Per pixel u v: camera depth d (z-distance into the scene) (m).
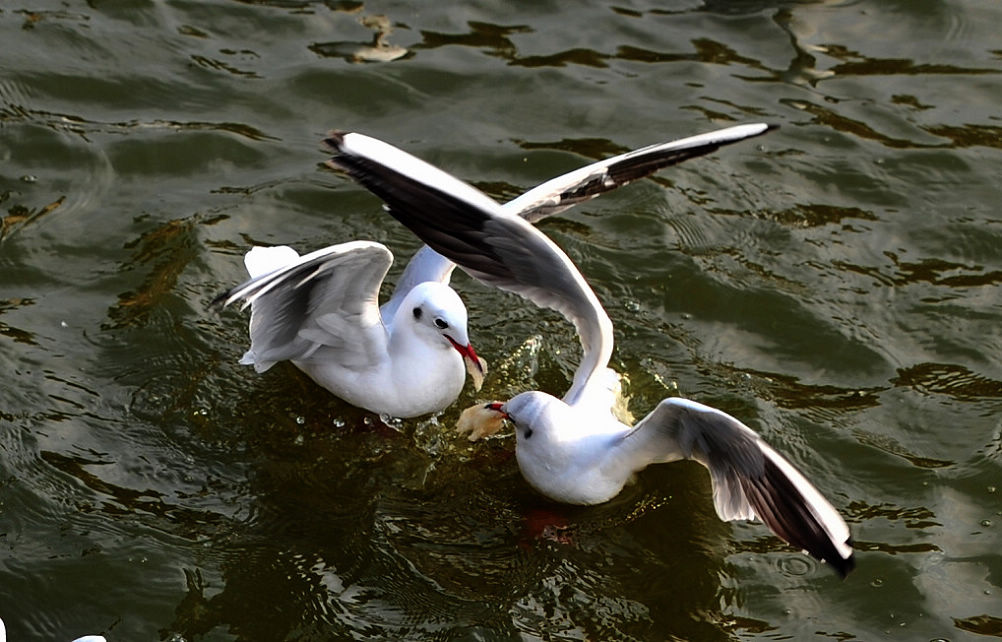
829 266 11.51
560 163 12.44
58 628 8.04
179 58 13.28
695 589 8.65
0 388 9.63
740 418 9.91
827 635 8.32
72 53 13.11
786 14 14.70
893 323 10.95
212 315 10.50
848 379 10.42
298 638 8.06
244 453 9.50
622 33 14.30
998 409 10.12
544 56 13.87
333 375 9.90
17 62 12.87
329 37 13.84
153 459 9.33
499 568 8.71
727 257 11.53
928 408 10.13
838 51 14.17
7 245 10.91
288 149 12.38
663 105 13.26
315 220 11.62
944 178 12.56
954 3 14.88
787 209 12.12
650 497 9.39
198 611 8.19
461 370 9.93
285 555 8.65
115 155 12.02
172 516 8.87
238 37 13.69
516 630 8.20
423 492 9.34
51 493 8.91
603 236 11.67
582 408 9.33
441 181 7.77
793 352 10.66
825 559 7.86
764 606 8.55
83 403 9.66
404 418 9.98
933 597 8.58
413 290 9.77
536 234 8.31
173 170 11.98
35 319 10.28
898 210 12.20
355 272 9.13
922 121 13.24
